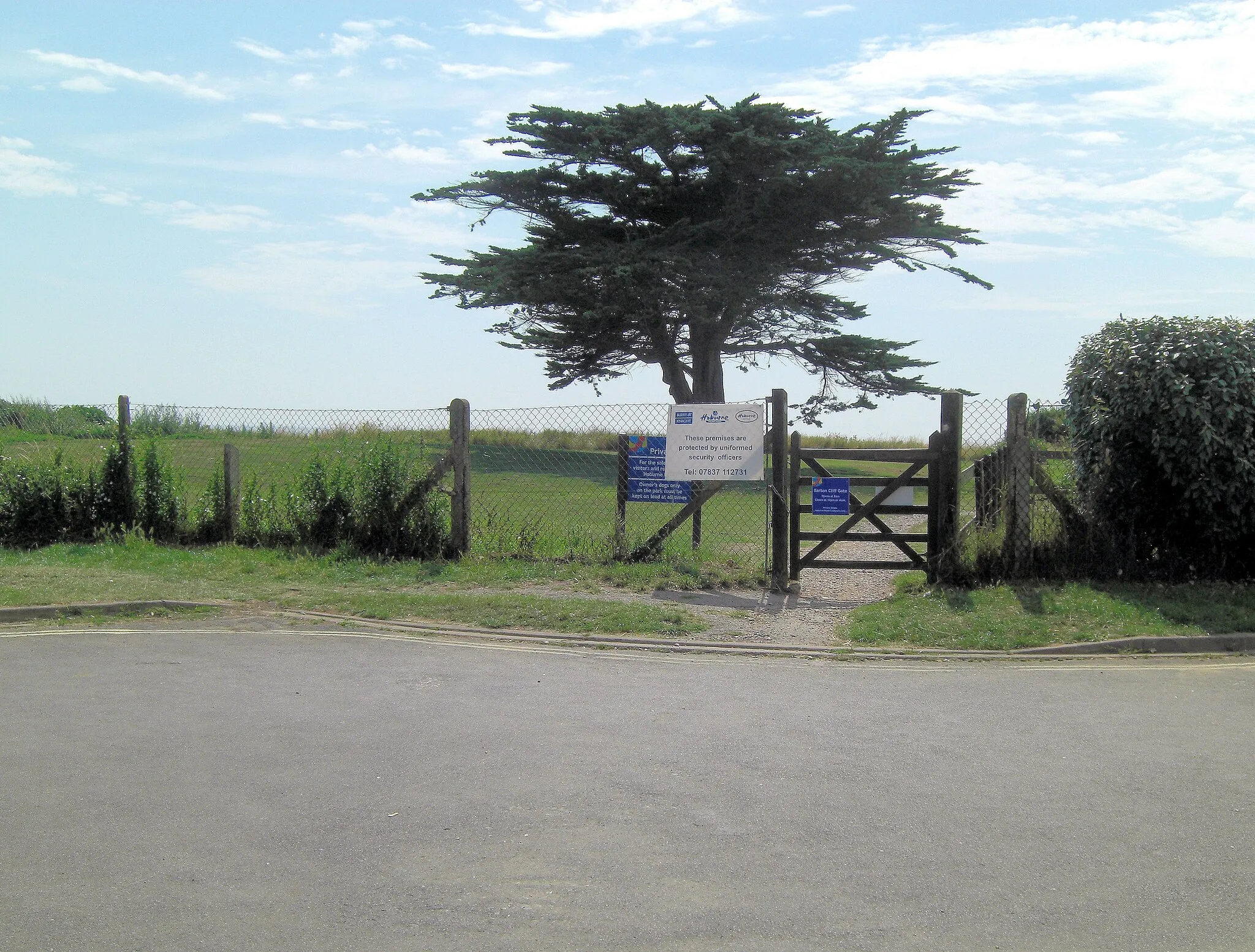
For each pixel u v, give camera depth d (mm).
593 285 40344
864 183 37938
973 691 6922
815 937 3619
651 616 8945
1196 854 4309
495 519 12469
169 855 4223
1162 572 10312
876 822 4617
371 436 12359
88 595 9367
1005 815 4707
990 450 11758
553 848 4309
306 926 3662
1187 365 9844
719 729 5965
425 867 4129
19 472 12672
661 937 3607
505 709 6344
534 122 41062
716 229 40438
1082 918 3764
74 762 5293
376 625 8844
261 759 5367
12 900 3834
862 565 10695
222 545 12430
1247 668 7637
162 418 13359
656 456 11609
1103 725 6129
